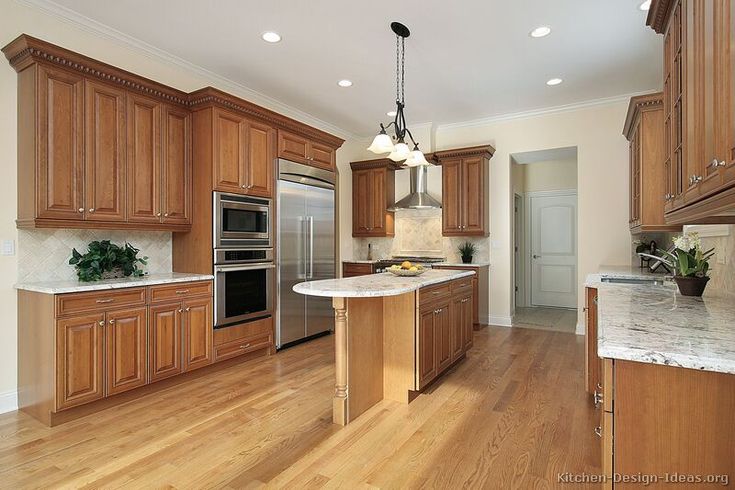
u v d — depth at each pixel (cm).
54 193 270
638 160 370
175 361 315
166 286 309
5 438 234
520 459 211
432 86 446
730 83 114
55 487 188
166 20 312
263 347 396
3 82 269
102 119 296
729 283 222
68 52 269
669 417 114
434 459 212
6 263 272
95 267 294
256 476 197
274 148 412
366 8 297
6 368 271
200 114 356
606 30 328
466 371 355
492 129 559
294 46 354
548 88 451
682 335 130
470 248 559
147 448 223
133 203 316
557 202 706
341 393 254
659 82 434
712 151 129
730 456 109
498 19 311
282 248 420
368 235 625
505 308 550
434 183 597
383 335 297
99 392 267
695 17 149
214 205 350
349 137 642
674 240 240
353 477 197
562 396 296
